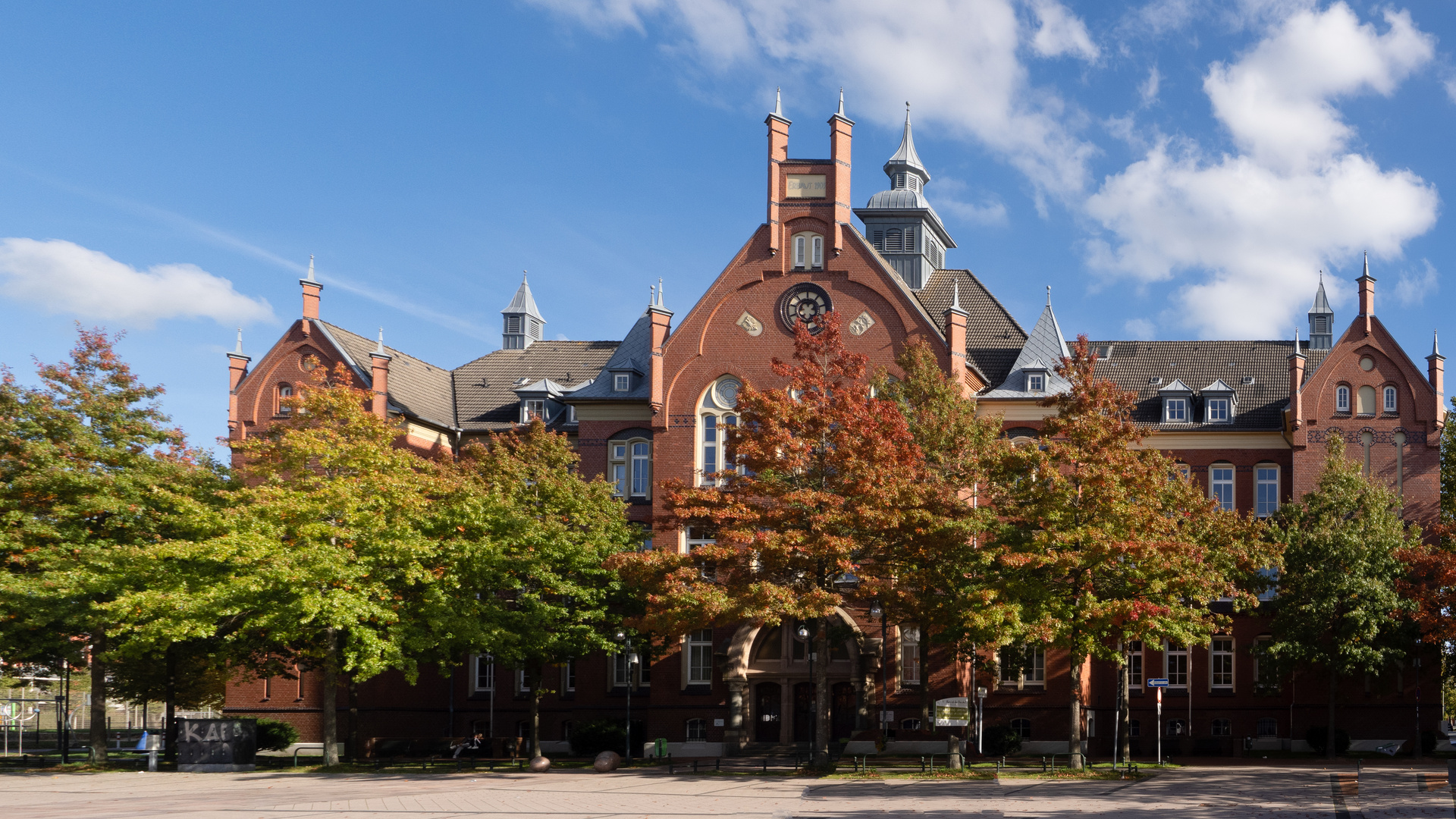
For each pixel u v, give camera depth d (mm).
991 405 52531
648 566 36688
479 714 55250
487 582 42250
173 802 28766
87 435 41344
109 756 47969
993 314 57781
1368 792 31188
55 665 44844
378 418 42500
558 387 60781
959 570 36969
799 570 37031
